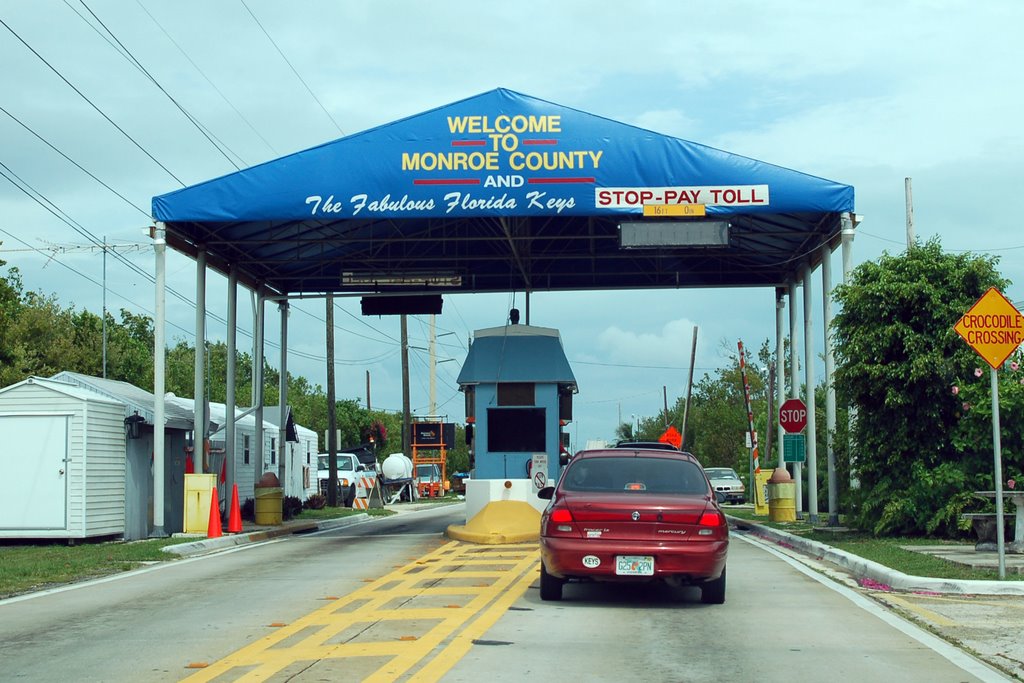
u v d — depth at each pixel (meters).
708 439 70.56
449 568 16.30
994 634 10.38
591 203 24.33
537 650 9.48
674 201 24.31
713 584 12.27
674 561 11.81
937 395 19.83
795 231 26.95
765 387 77.44
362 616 11.39
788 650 9.57
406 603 12.39
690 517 11.93
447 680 8.25
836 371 20.97
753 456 44.88
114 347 58.66
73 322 57.62
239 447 33.72
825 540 20.03
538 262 32.31
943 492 19.50
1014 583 13.04
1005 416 19.00
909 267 20.00
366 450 62.12
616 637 10.20
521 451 25.33
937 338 19.72
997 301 13.77
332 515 35.16
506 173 24.44
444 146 24.52
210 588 14.28
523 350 25.62
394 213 24.41
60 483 21.45
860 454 20.78
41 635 10.55
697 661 9.05
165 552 19.34
